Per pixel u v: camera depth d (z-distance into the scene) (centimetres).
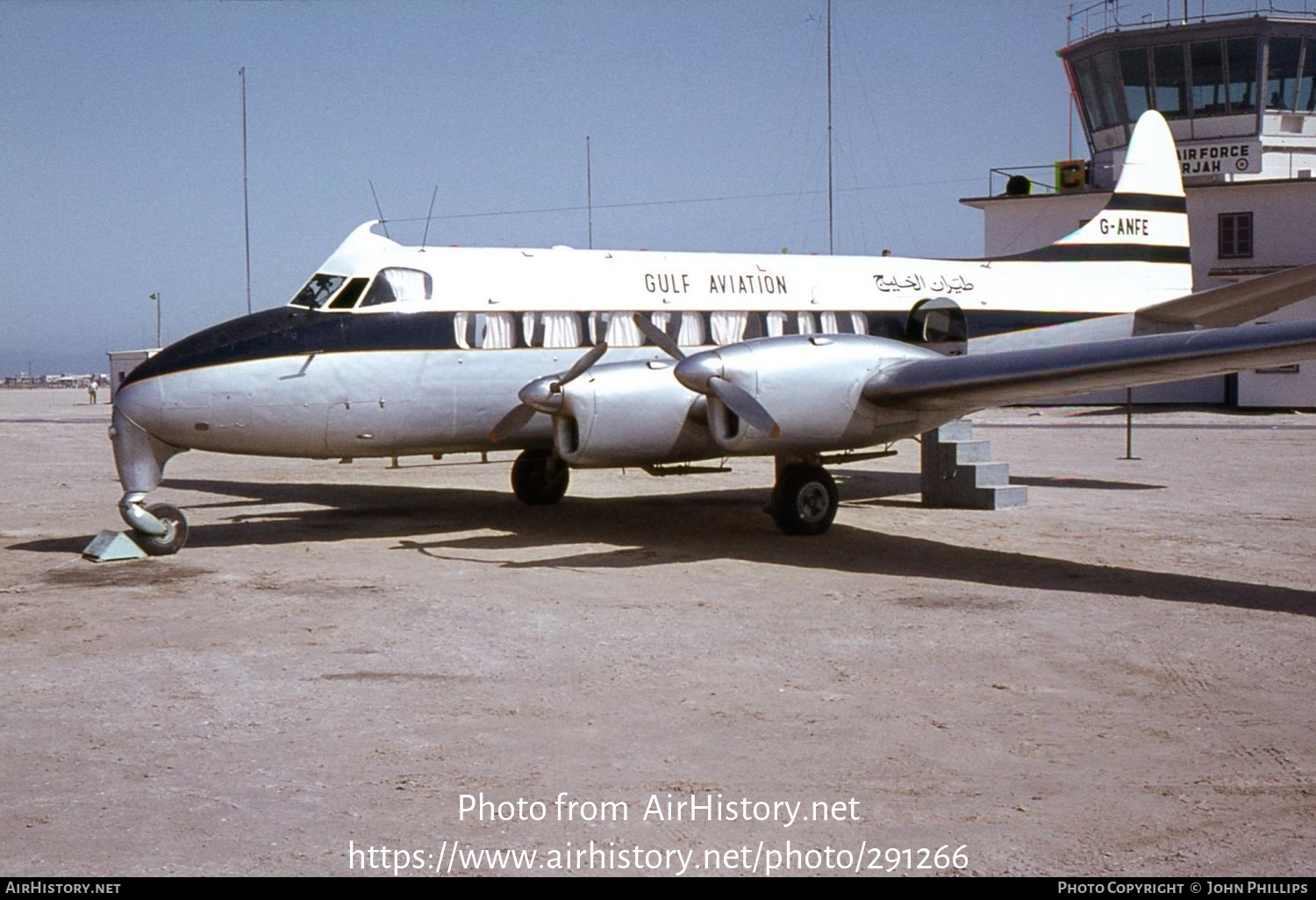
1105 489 1889
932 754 636
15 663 828
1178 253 2069
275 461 2580
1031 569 1187
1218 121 3809
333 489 1983
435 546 1344
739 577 1148
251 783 595
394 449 1401
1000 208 4194
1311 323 1054
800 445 1262
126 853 512
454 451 1464
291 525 1534
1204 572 1172
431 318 1390
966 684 771
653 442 1278
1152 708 718
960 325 1784
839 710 717
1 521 1614
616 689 761
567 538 1408
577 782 597
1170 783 592
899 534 1423
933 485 1702
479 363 1415
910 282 1780
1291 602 1027
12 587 1112
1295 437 2944
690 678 788
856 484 1975
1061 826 540
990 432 3178
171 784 594
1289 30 3666
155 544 1280
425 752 641
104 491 2000
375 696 748
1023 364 1174
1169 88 3853
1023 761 625
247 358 1281
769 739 663
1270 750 641
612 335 1519
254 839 528
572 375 1261
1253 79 3731
